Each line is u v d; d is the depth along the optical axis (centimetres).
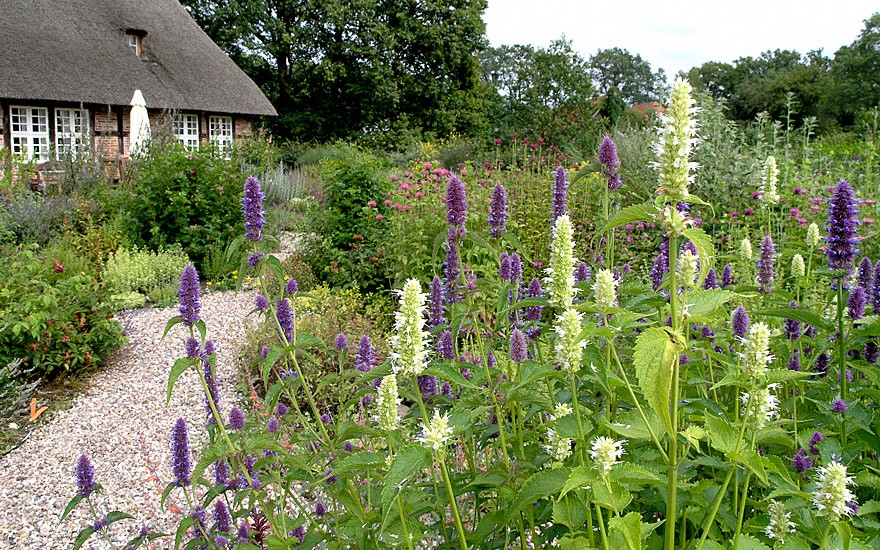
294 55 3778
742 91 4697
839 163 1116
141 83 2338
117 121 2294
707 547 189
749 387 206
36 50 2100
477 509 264
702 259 174
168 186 1277
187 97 2478
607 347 243
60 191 1365
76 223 1291
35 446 637
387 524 203
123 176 1652
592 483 173
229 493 425
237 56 3756
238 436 309
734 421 237
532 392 230
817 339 334
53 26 2217
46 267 874
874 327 275
